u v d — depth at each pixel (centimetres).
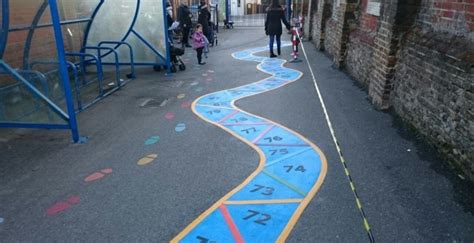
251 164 395
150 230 291
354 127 486
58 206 327
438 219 292
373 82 586
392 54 518
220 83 763
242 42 1441
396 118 511
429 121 420
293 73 831
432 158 391
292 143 446
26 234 291
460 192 327
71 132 496
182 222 300
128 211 316
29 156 428
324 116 533
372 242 269
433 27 446
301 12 1593
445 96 384
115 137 480
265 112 564
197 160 407
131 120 545
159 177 372
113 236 285
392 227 285
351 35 790
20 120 475
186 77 830
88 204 328
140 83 779
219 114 562
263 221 298
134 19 821
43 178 376
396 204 314
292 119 528
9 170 395
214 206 320
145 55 865
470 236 273
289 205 319
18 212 319
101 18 841
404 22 499
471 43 360
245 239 278
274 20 1037
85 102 638
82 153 434
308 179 361
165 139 469
